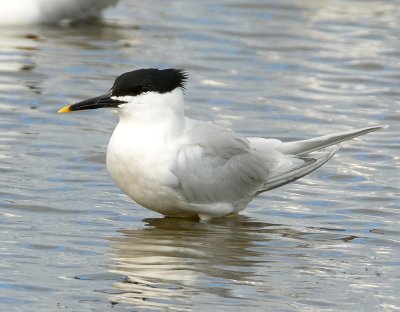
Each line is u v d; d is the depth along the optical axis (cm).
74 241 1139
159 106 1184
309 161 1264
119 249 1123
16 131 1505
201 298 999
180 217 1245
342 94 1775
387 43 2058
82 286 1016
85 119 1586
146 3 2295
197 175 1202
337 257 1130
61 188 1304
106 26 2103
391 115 1675
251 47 2006
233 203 1242
